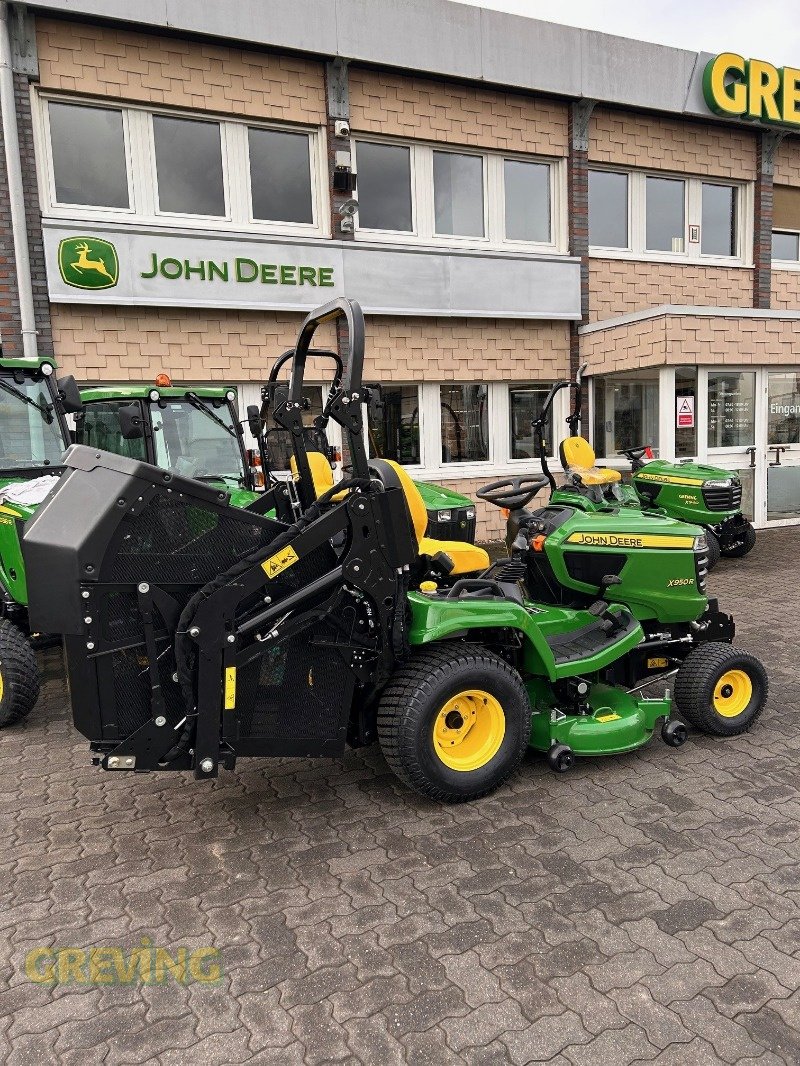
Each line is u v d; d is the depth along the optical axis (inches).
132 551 112.7
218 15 330.3
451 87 387.5
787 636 238.5
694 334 376.2
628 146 433.4
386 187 390.6
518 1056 82.7
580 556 163.3
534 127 409.7
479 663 135.5
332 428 384.5
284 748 126.7
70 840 131.3
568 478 288.4
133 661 115.9
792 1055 82.2
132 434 196.7
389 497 127.4
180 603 116.7
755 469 413.7
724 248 481.1
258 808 140.6
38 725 185.2
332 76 358.9
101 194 335.0
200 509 117.0
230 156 351.9
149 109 334.6
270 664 123.9
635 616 167.5
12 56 305.1
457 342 404.5
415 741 129.9
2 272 310.8
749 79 437.7
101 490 111.9
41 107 318.0
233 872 119.7
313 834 130.5
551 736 146.0
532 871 117.2
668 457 384.2
